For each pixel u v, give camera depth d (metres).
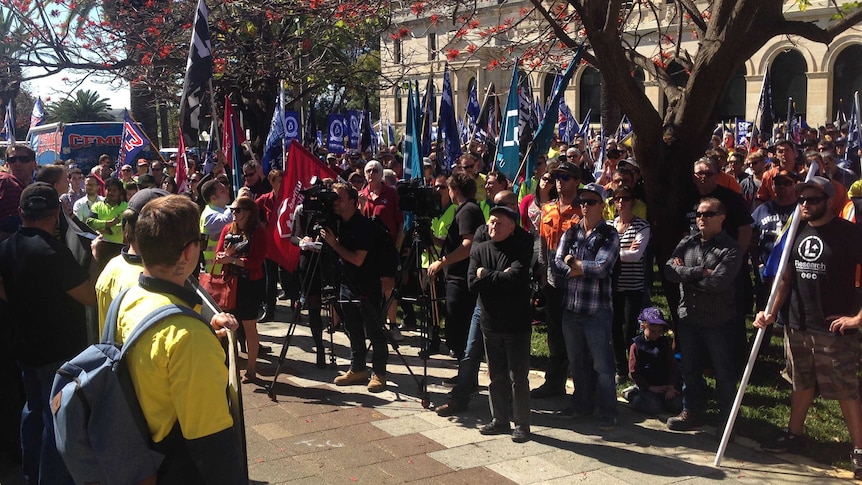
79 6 14.53
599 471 4.91
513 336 5.41
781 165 8.61
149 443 2.45
